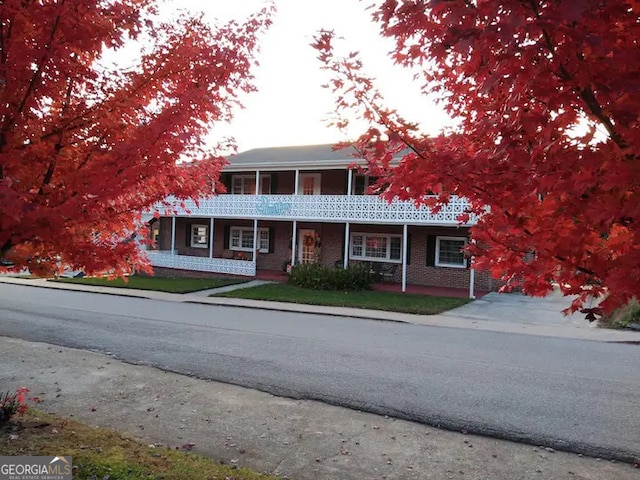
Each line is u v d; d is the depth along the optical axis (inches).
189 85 138.5
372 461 161.2
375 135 91.2
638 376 278.5
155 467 140.0
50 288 714.8
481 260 97.0
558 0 60.0
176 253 1040.2
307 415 204.5
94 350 321.7
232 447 169.5
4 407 175.0
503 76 71.0
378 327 449.7
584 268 79.2
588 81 64.8
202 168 163.6
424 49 91.6
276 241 937.5
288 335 396.2
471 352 343.9
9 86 122.4
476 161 78.6
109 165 129.0
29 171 135.0
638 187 63.6
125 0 143.2
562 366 303.6
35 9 114.9
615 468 159.6
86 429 170.6
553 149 71.9
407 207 737.6
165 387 240.5
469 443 178.2
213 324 445.4
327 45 94.9
